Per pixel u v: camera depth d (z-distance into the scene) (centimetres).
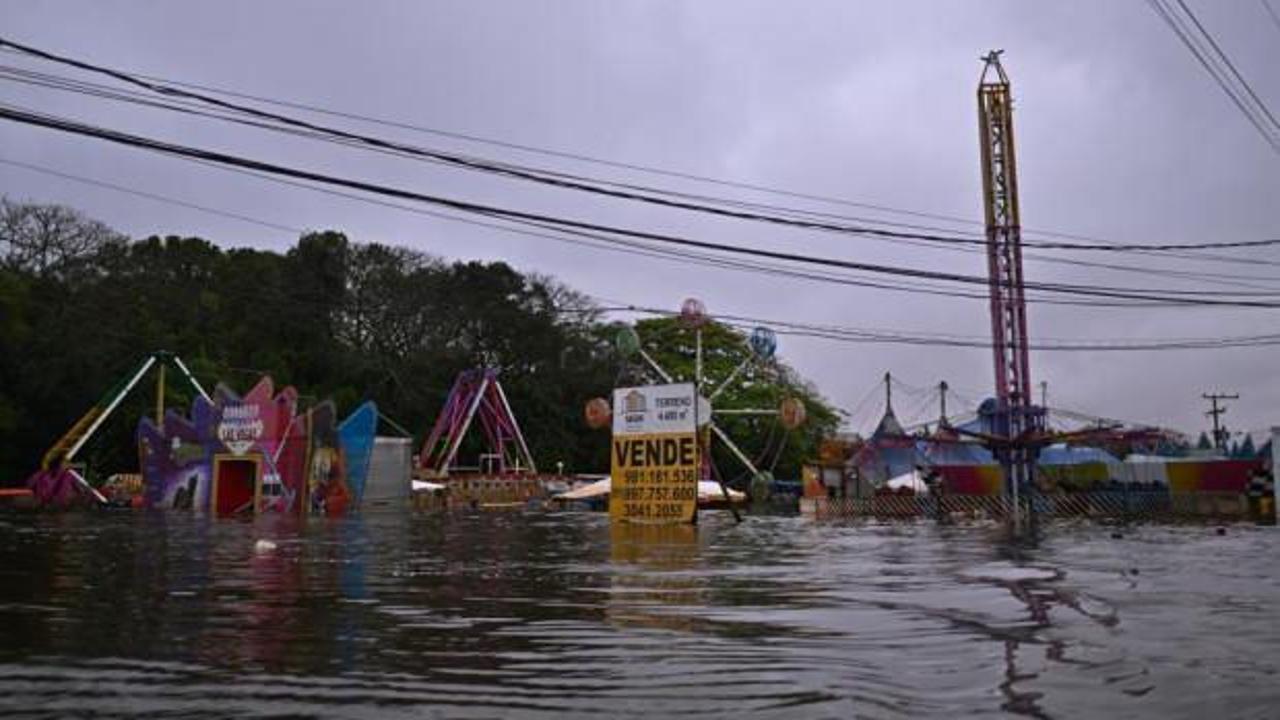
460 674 702
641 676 695
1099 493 3753
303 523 3055
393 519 3438
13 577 1369
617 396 3138
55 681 673
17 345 5656
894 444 4762
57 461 4991
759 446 7762
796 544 2205
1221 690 643
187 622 945
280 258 7138
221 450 3994
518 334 7738
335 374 6975
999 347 3962
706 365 7838
